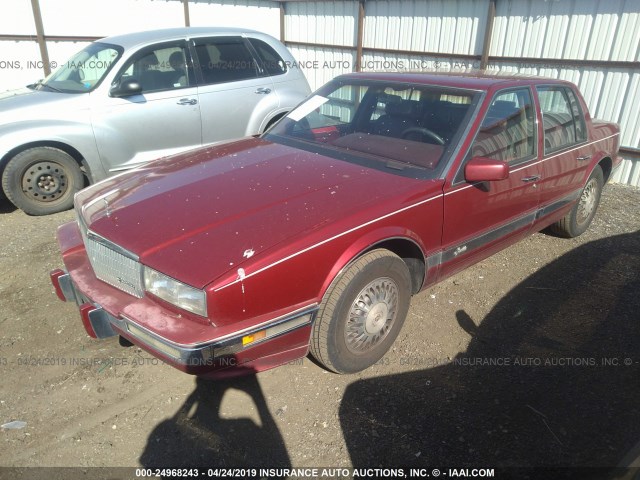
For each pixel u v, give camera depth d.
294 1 11.28
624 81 6.70
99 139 5.46
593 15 6.77
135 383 2.93
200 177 3.12
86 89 5.48
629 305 3.82
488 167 3.01
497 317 3.64
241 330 2.34
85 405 2.76
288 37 11.91
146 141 5.76
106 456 2.45
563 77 7.30
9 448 2.49
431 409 2.76
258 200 2.79
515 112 3.64
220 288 2.25
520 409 2.77
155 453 2.47
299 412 2.73
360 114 3.81
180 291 2.31
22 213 5.64
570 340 3.39
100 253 2.69
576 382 2.98
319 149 3.56
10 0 8.75
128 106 5.55
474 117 3.29
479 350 3.28
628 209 5.98
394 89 3.72
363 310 2.85
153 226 2.61
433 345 3.31
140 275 2.46
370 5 9.70
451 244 3.29
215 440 2.55
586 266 4.44
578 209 4.82
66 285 2.97
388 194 2.89
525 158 3.73
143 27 10.07
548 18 7.23
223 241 2.45
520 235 4.00
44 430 2.60
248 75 6.40
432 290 3.97
